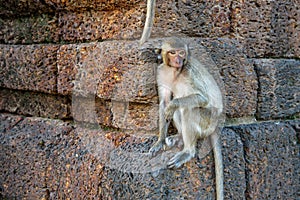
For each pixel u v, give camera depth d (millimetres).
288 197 2543
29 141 2562
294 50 2596
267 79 2449
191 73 1979
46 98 2549
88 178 2193
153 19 2008
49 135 2480
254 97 2369
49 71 2436
